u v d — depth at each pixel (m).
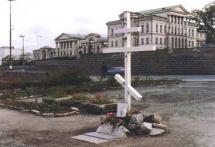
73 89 22.42
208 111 13.55
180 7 118.06
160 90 23.30
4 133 10.03
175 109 14.27
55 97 16.05
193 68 46.19
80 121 11.77
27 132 10.15
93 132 9.86
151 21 107.25
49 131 10.24
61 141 8.98
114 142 8.71
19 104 15.62
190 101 16.89
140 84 27.27
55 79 26.73
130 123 9.66
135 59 52.22
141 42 108.81
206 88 24.16
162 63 49.22
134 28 9.97
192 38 122.56
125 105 9.99
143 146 8.26
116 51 10.53
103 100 14.12
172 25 114.88
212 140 8.74
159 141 8.73
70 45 137.12
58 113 13.09
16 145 8.60
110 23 114.31
